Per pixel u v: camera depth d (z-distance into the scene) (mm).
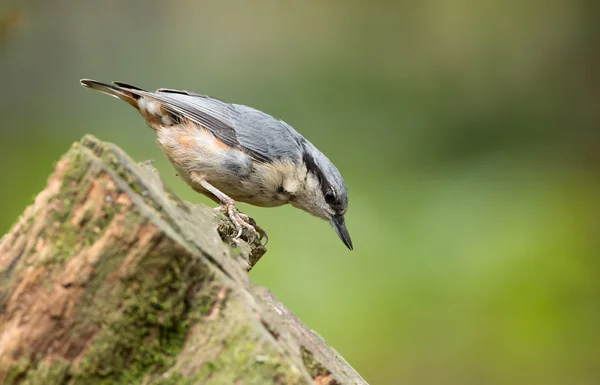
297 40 20672
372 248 12805
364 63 19453
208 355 3818
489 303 11781
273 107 18453
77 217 3895
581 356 10805
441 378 10773
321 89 18781
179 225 4062
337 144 16812
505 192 14445
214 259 4062
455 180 15055
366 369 10781
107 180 3889
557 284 11898
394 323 11477
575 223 13094
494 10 19016
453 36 19312
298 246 12547
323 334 11219
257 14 21203
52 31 19391
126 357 3883
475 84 18469
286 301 11609
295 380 3695
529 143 16672
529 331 11320
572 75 18156
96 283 3863
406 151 16484
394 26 19984
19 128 16953
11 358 3889
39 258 3918
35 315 3898
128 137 17094
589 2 18062
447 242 13031
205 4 21844
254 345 3764
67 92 18922
